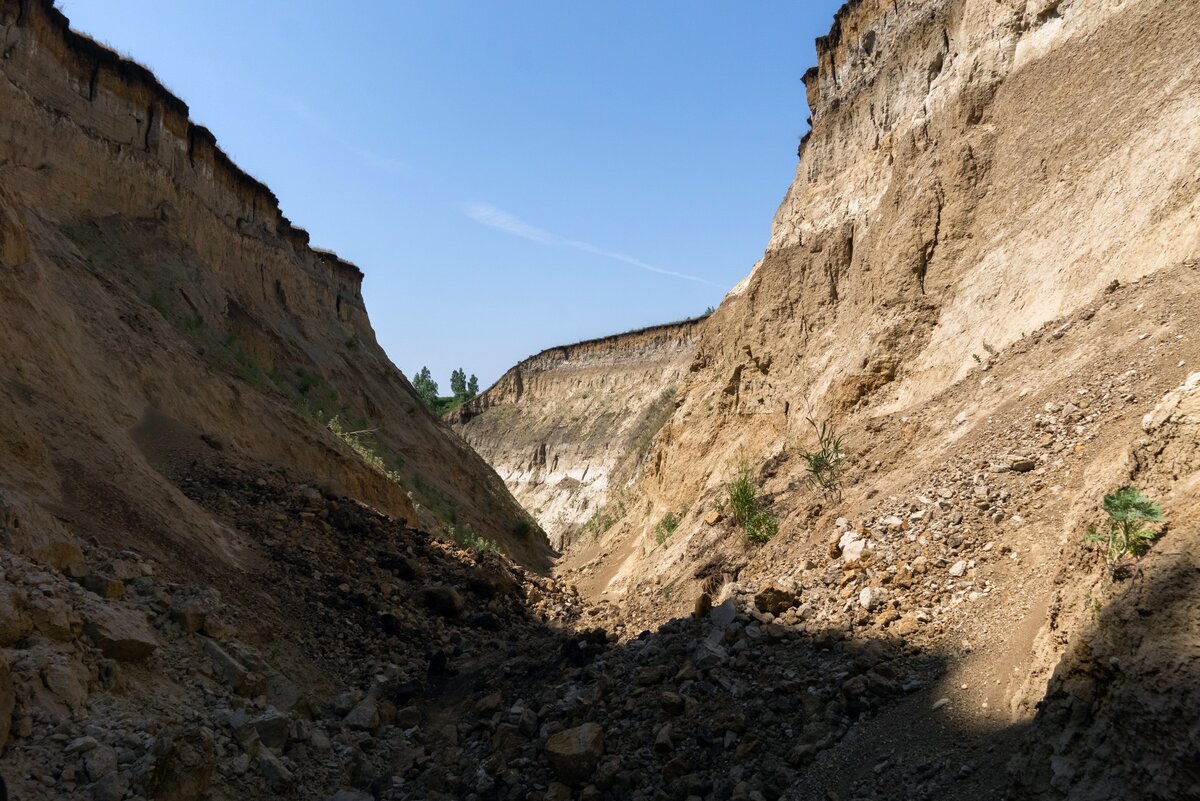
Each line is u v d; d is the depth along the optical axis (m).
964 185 14.75
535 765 6.41
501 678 8.84
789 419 18.47
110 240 20.23
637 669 7.45
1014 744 4.08
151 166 23.38
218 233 27.56
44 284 12.34
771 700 6.00
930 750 4.58
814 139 23.03
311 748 6.90
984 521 7.14
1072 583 4.45
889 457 10.43
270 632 8.70
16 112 18.28
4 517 6.57
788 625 7.16
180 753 5.40
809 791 4.82
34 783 4.71
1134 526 3.92
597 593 19.11
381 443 28.92
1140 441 4.55
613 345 70.69
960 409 10.33
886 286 15.44
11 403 8.70
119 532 8.48
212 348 19.45
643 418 59.16
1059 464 7.16
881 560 7.44
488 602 12.55
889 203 17.16
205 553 9.47
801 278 21.25
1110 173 11.48
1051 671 4.22
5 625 5.45
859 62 21.62
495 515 35.66
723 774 5.47
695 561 12.50
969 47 15.97
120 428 12.06
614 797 5.73
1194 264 8.65
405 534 14.13
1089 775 3.28
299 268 35.16
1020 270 12.64
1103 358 8.37
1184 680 3.02
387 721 8.09
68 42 20.84
